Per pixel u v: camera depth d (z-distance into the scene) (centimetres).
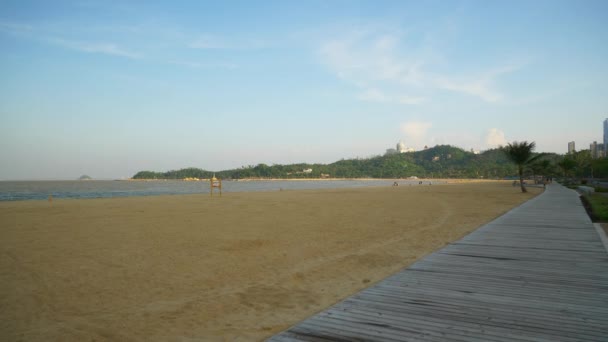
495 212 1902
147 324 509
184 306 580
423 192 4544
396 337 364
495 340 353
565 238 930
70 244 1111
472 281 564
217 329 488
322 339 364
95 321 523
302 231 1341
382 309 445
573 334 364
